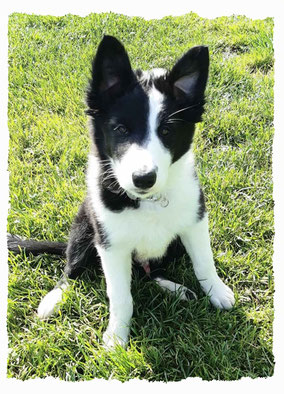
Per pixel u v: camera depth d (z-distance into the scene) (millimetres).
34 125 1323
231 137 1251
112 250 843
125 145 758
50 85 1430
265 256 966
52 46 1562
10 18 1682
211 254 891
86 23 1633
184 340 838
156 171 719
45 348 838
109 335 850
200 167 1143
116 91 802
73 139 1245
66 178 1152
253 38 1568
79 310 880
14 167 1171
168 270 976
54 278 970
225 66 1434
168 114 773
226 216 1030
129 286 863
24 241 989
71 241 946
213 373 801
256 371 813
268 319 866
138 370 800
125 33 1589
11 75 1457
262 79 1401
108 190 820
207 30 1645
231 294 906
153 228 854
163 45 1530
